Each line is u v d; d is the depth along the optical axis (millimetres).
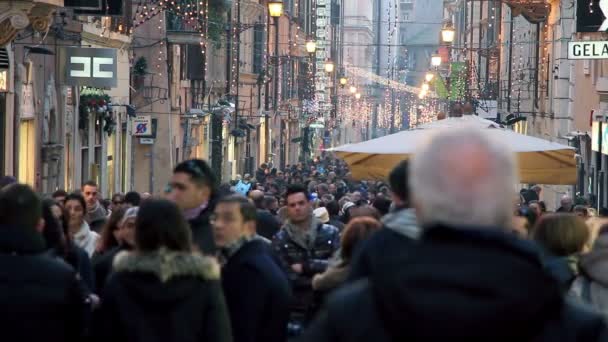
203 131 96375
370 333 5727
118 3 48031
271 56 123188
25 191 11742
